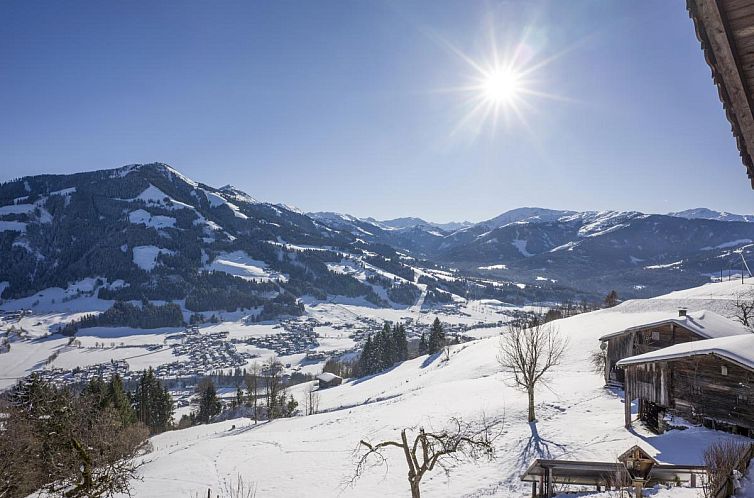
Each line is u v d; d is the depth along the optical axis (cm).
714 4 372
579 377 4994
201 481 3488
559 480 1809
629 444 2503
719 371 2328
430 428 3909
